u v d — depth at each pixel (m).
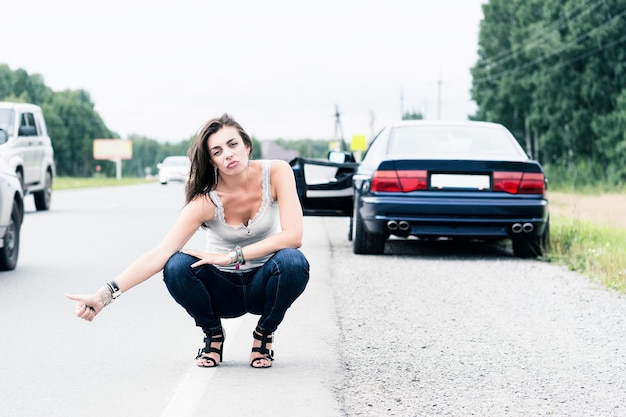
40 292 7.80
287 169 4.97
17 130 18.06
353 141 55.09
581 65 55.81
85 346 5.62
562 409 4.27
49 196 19.81
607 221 15.35
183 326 6.30
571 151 56.50
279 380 4.76
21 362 5.18
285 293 4.88
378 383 4.71
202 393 4.48
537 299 7.57
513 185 10.06
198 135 4.79
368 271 9.29
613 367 5.15
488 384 4.73
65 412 4.16
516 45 62.66
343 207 11.81
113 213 18.59
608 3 54.41
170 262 4.82
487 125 11.10
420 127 10.97
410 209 10.03
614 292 7.95
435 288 8.14
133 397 4.42
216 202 4.87
